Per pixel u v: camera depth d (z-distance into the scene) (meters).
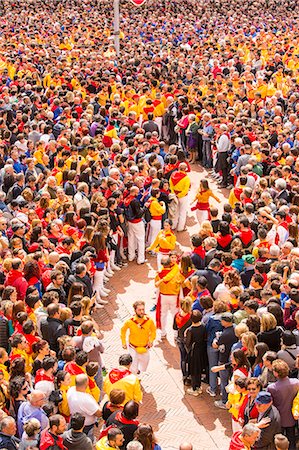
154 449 8.79
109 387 10.36
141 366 12.46
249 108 23.36
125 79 26.66
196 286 12.74
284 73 27.22
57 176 17.86
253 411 9.70
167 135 24.64
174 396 12.46
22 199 15.60
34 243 13.90
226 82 25.77
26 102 22.72
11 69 28.61
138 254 17.42
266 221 14.84
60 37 35.09
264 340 10.80
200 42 34.44
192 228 19.30
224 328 11.57
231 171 20.11
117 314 15.17
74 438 8.80
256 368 10.44
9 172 17.19
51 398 9.92
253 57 30.73
